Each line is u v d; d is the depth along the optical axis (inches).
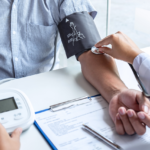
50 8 36.8
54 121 20.2
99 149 16.9
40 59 39.4
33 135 18.7
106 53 27.1
